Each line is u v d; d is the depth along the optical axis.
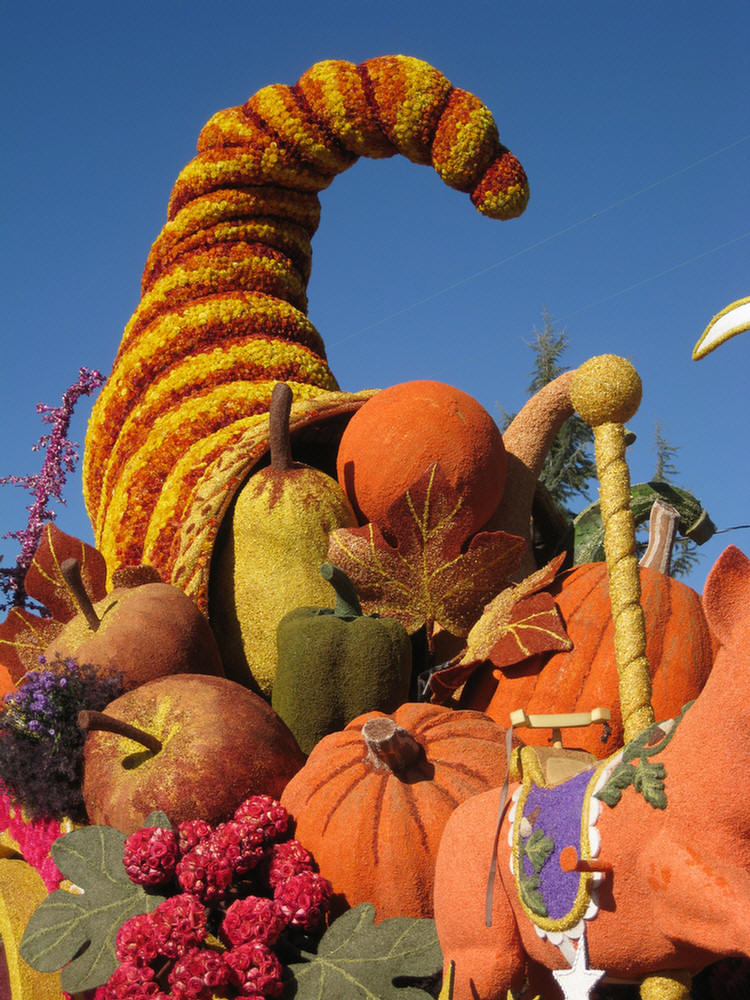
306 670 3.66
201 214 5.82
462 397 4.43
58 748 3.55
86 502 5.95
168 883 3.07
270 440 4.41
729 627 2.20
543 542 5.27
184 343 5.45
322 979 2.80
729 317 2.53
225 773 3.26
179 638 3.87
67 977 2.90
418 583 4.12
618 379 3.09
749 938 2.01
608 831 2.23
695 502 5.29
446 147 5.55
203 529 4.28
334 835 3.06
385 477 4.24
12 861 3.93
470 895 2.53
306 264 6.16
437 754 3.21
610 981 2.31
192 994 2.68
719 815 2.11
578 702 3.55
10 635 4.63
